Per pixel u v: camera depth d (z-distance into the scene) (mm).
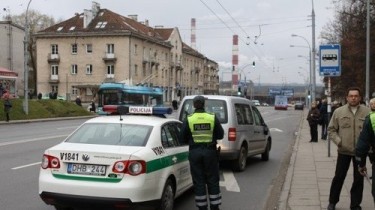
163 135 7871
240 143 12609
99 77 72562
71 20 76250
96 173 6816
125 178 6738
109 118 8133
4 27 69875
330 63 14820
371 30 37312
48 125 32250
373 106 8383
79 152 6910
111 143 7277
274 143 22250
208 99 12547
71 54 73812
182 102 12984
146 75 77750
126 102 42031
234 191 10203
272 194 9906
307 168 12820
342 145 7312
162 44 84188
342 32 50062
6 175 11250
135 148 7074
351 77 46344
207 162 7551
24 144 18344
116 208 6766
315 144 20328
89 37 72812
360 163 6180
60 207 7277
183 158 8359
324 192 9359
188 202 8852
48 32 74312
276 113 70312
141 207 6809
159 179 7191
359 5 38562
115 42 71812
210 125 7574
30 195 9094
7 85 48656
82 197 6785
